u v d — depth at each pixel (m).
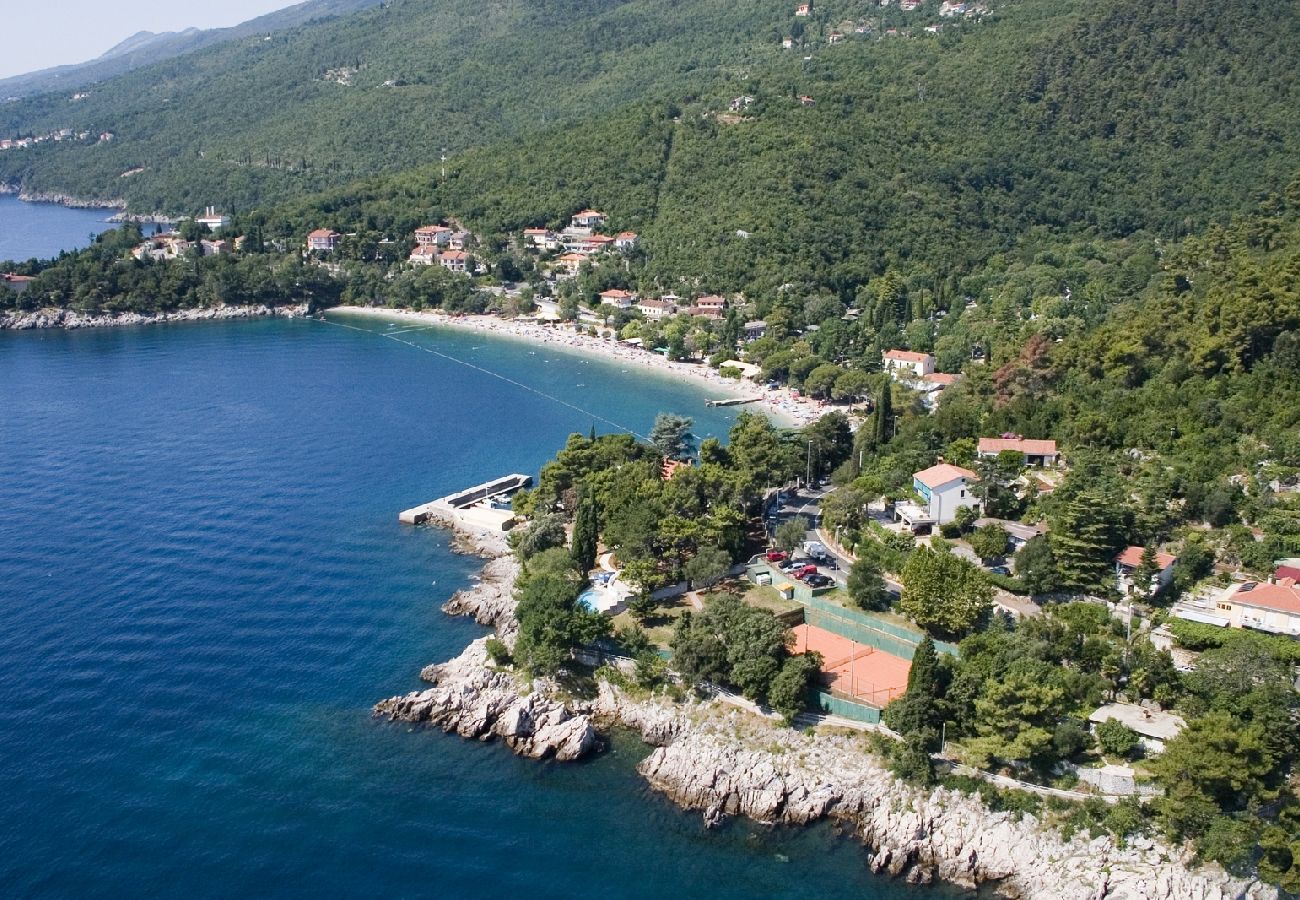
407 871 110.81
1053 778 117.25
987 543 156.00
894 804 117.69
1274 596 133.25
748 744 127.38
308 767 126.12
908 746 121.12
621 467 193.25
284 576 173.88
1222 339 198.38
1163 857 108.19
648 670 137.88
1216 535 154.12
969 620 140.00
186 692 139.50
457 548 186.38
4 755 125.62
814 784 121.44
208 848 112.81
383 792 122.62
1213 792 109.56
